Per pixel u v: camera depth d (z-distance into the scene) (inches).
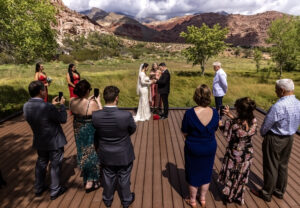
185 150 103.3
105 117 93.4
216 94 244.4
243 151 105.0
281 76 861.2
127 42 7032.5
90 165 120.9
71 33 6003.9
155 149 181.6
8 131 223.0
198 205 114.3
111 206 114.3
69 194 124.4
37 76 237.1
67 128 232.1
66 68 1368.1
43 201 118.5
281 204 115.1
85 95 115.1
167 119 259.8
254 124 101.4
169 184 133.0
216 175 142.6
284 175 114.9
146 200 118.7
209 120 95.7
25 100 414.9
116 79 688.4
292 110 99.9
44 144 110.8
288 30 782.5
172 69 1242.6
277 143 106.5
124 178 106.5
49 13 310.7
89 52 2544.3
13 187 130.6
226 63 1909.4
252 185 131.9
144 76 241.3
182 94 502.3
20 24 269.9
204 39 875.4
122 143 98.7
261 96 490.3
